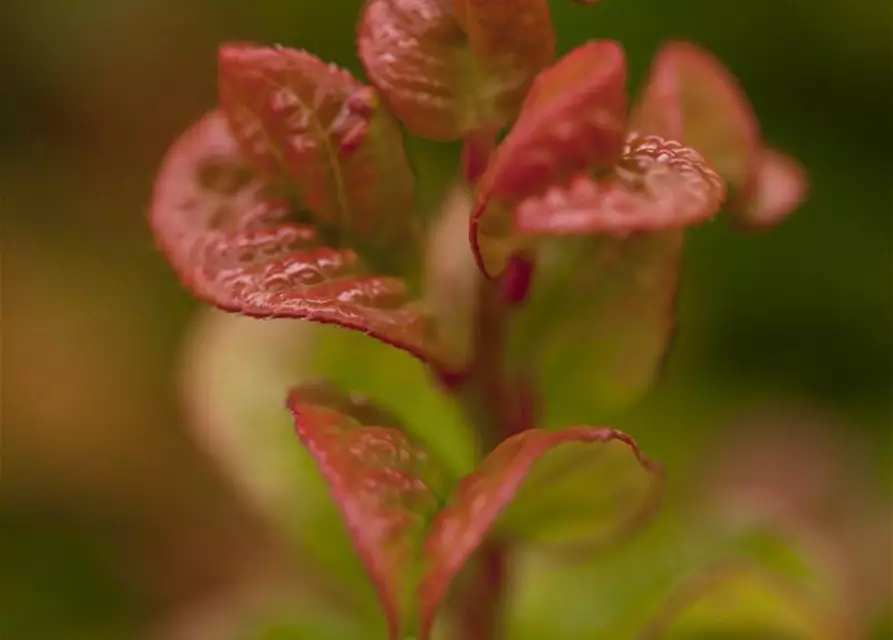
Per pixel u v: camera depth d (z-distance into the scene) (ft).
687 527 0.75
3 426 1.32
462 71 0.61
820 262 1.28
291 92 0.62
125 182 1.55
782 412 1.23
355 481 0.60
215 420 0.71
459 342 0.65
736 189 0.66
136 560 1.24
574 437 0.60
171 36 1.59
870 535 1.10
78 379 1.35
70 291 1.43
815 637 0.72
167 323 1.40
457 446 0.68
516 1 0.61
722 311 1.30
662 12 1.30
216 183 0.64
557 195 0.57
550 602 0.75
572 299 0.66
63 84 1.59
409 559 0.59
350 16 1.45
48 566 1.21
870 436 1.22
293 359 0.71
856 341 1.28
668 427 1.18
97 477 1.30
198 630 0.78
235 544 1.26
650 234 0.65
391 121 0.62
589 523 0.65
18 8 1.59
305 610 0.76
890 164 1.32
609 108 0.58
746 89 1.35
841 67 1.33
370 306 0.62
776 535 0.74
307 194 0.63
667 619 0.71
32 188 1.53
